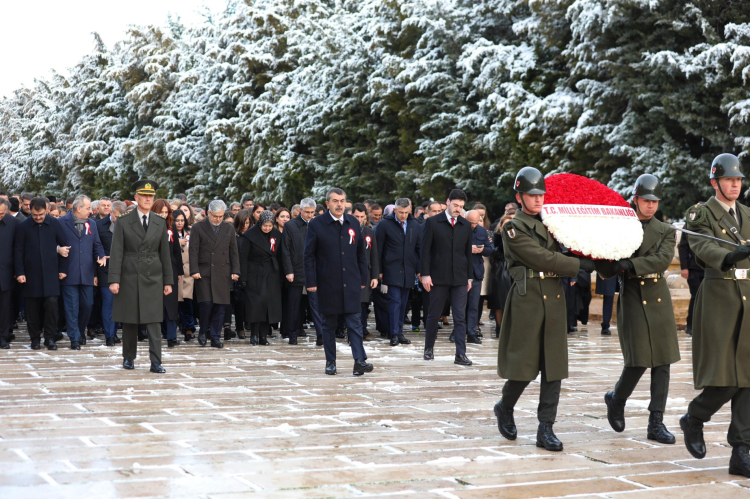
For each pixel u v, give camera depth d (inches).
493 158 979.9
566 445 210.1
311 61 1395.2
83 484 164.9
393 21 1125.7
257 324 460.1
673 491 168.4
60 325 493.7
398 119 1114.1
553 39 902.4
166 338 469.7
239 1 1665.8
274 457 190.9
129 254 337.7
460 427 230.1
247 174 1496.1
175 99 1748.3
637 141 809.5
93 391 283.6
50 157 2135.8
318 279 335.9
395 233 464.1
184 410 249.3
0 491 159.0
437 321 383.9
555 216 205.6
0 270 415.5
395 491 164.4
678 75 781.3
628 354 217.6
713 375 188.2
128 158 1857.8
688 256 501.0
